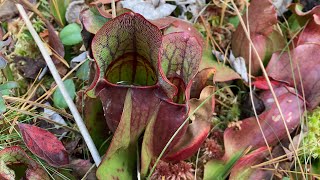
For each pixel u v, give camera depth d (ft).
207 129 0.64
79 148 0.71
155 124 0.58
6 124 0.71
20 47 0.80
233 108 0.77
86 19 0.66
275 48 0.78
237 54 0.78
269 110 0.70
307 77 0.74
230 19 0.86
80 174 0.66
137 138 0.61
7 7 0.81
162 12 0.79
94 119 0.66
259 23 0.74
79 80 0.78
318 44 0.71
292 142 0.70
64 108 0.73
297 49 0.73
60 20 0.81
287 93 0.71
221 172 0.68
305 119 0.74
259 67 0.77
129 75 0.63
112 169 0.59
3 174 0.57
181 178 0.68
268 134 0.70
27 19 0.71
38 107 0.75
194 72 0.57
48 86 0.78
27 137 0.62
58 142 0.65
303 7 0.87
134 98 0.55
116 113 0.58
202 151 0.72
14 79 0.78
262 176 0.70
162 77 0.53
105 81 0.55
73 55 0.81
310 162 0.71
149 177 0.63
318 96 0.73
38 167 0.62
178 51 0.57
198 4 0.83
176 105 0.56
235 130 0.69
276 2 0.84
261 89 0.76
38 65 0.78
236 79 0.79
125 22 0.54
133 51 0.59
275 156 0.73
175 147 0.64
